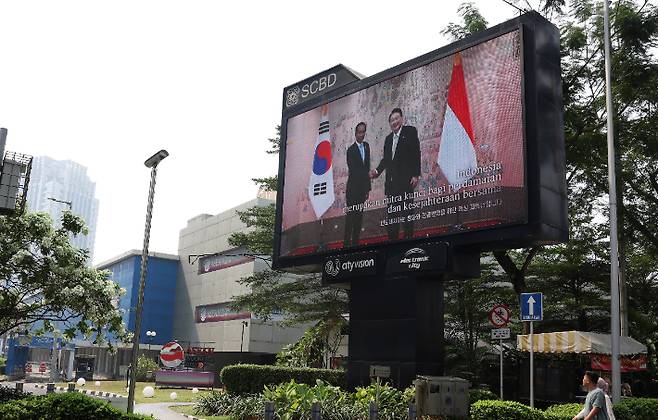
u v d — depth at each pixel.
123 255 75.19
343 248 17.58
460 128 15.41
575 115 22.14
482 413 11.85
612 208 15.52
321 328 30.33
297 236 19.20
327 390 15.15
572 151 21.84
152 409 20.33
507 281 27.38
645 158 24.27
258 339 56.66
